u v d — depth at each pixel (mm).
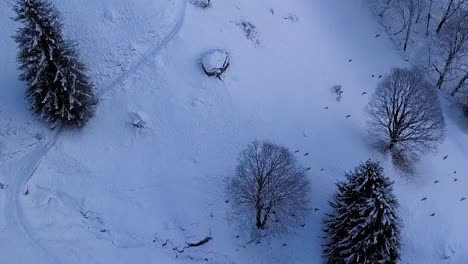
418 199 60719
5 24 60594
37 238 51625
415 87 58906
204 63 60094
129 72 60438
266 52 65312
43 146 56469
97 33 61406
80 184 55250
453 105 70875
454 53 68875
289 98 63281
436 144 63219
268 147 54062
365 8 77812
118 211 54438
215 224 54844
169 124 58406
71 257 51344
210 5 64312
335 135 62438
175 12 63312
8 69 59094
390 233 48625
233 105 60312
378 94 61344
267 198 52906
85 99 55938
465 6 77688
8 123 56656
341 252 50688
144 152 57312
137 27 61969
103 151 57062
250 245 54812
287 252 54938
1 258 50031
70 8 61969
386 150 62312
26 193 53688
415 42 76062
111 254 52406
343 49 71812
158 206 55125
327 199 57781
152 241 53656
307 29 70750
